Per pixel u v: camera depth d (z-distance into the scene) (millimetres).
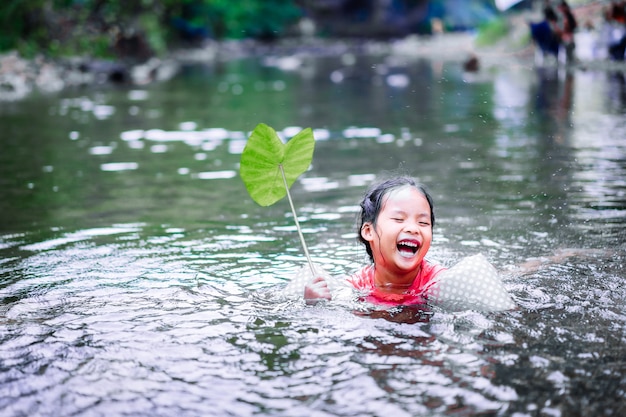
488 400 2088
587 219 4359
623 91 10750
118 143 7895
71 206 4977
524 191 5148
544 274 3328
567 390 2137
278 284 3291
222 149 7426
